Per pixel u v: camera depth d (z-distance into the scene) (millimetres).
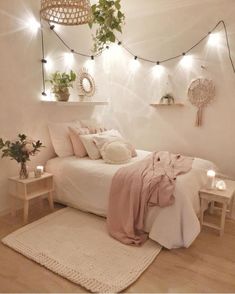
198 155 3592
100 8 2957
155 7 3559
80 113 3754
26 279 1839
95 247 2195
